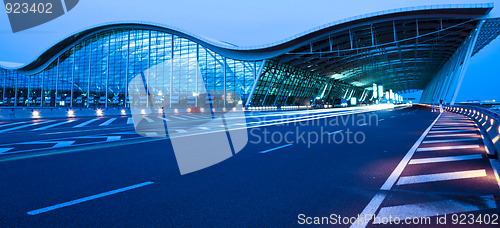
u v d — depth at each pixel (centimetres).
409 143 966
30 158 705
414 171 561
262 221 325
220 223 319
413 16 4875
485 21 4631
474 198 398
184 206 372
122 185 466
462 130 1402
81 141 1042
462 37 5609
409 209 360
